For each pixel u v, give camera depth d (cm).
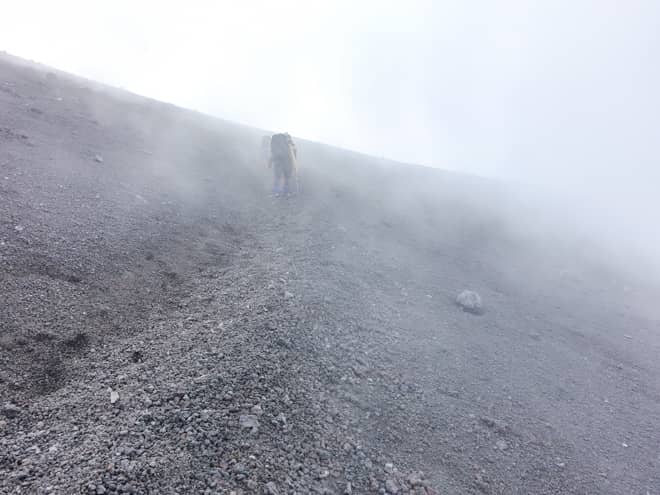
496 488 338
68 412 309
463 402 442
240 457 280
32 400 321
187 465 264
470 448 376
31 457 260
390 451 341
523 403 479
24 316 403
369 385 416
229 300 524
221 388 343
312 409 352
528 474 365
